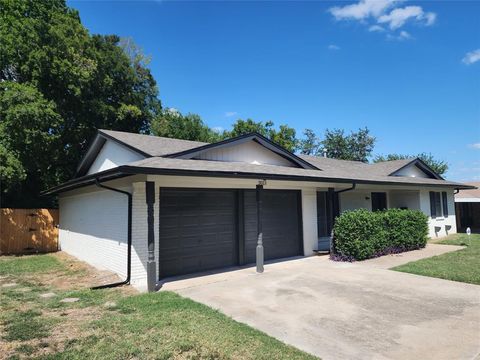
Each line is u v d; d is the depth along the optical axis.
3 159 13.70
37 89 16.72
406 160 19.02
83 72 18.14
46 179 19.84
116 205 8.90
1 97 14.69
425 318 5.27
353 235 10.51
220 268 9.32
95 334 4.69
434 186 16.83
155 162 7.94
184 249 8.65
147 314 5.52
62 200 15.19
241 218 9.85
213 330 4.79
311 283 7.62
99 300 6.49
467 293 6.69
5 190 14.77
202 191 9.13
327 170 12.97
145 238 7.94
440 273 8.40
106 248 9.43
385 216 11.63
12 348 4.25
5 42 16.44
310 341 4.46
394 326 4.95
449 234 19.27
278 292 6.89
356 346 4.29
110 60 22.11
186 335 4.61
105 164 13.60
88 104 19.39
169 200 8.46
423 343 4.35
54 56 17.34
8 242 14.33
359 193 16.66
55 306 6.10
